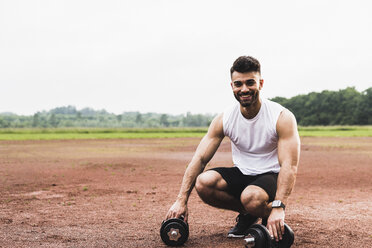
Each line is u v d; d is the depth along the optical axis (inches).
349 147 924.0
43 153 746.8
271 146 141.0
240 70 131.4
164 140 1461.6
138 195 266.2
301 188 302.8
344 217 196.1
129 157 640.4
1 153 746.2
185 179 146.2
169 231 140.5
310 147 926.4
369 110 5108.3
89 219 189.2
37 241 147.6
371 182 338.0
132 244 144.3
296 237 156.3
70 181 342.3
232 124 143.8
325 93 5649.6
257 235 117.7
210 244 144.2
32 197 255.6
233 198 149.5
